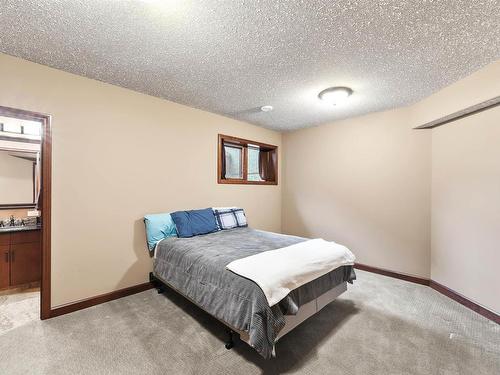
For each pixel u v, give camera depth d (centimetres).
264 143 440
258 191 433
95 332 202
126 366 164
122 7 149
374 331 205
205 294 196
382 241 345
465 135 258
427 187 309
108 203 262
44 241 222
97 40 184
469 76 234
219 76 242
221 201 374
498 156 224
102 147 257
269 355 151
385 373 158
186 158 329
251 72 233
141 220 287
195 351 179
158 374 157
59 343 187
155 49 196
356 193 371
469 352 179
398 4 145
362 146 364
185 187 329
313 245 242
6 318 224
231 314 171
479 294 240
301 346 185
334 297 233
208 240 271
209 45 190
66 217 235
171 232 292
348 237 381
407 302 259
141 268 285
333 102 296
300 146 447
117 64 221
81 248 244
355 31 171
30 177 343
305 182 439
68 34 177
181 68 227
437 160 296
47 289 223
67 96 235
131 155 279
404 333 202
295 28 169
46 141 224
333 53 200
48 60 214
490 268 230
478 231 242
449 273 277
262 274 171
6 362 167
